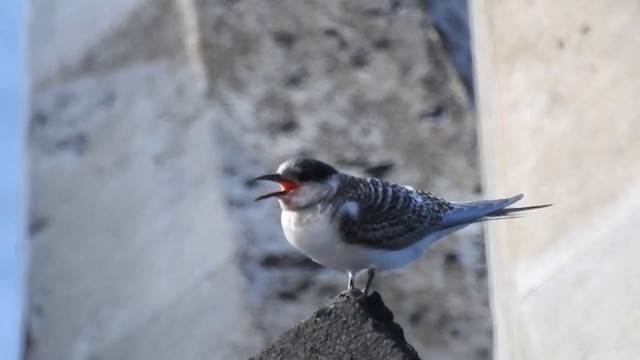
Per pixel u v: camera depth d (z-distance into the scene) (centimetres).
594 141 1102
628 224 1061
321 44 1706
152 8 1761
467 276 1494
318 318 833
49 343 1602
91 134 1717
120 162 1653
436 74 1691
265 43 1680
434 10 1783
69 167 1705
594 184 1096
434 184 1560
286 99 1614
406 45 1725
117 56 1744
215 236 1466
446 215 1143
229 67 1638
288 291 1407
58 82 1789
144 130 1634
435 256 1511
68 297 1606
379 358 799
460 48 1739
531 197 1150
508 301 1175
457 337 1445
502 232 1195
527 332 1120
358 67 1686
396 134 1616
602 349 1049
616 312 1050
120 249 1586
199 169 1539
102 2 1833
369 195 1105
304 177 1098
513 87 1191
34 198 1728
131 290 1549
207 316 1426
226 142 1541
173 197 1552
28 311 1644
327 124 1609
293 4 1734
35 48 1888
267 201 1486
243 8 1714
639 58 1084
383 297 1477
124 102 1695
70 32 1848
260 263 1427
